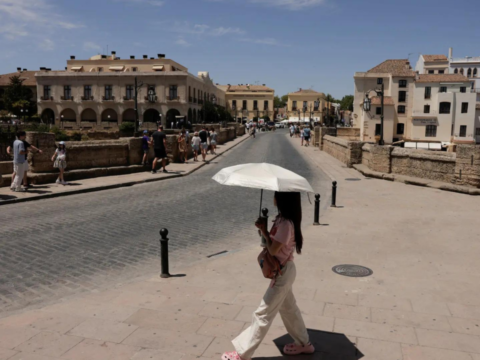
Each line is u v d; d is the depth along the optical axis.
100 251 8.04
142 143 19.70
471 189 14.15
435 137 65.94
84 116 70.31
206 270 6.92
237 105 107.81
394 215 11.30
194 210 12.12
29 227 9.70
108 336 4.57
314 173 20.98
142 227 9.98
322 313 5.26
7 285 6.26
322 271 6.91
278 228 3.82
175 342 4.45
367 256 7.75
